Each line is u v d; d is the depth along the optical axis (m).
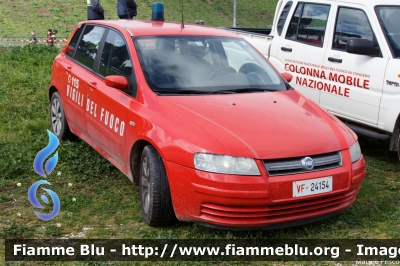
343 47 6.80
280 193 3.95
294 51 7.48
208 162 3.96
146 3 45.44
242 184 3.88
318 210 4.21
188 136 4.14
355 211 4.85
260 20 49.28
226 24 46.19
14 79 9.78
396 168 6.31
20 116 7.76
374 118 6.34
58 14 41.25
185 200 4.10
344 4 6.85
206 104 4.62
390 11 6.47
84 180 5.56
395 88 6.02
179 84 4.96
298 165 4.05
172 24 5.99
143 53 5.20
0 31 35.34
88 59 6.13
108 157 5.41
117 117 5.04
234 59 5.55
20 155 6.02
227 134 4.12
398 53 6.20
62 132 6.62
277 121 4.44
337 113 6.89
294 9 7.63
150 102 4.70
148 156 4.43
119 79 4.95
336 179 4.18
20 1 42.81
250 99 4.87
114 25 5.85
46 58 12.21
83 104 5.87
